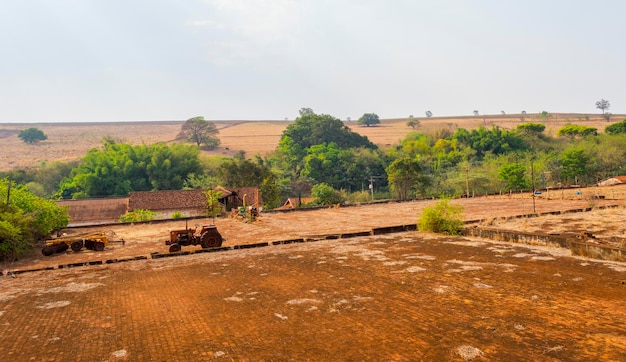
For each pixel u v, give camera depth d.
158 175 77.12
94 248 24.50
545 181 62.78
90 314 11.85
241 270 16.75
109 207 51.81
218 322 10.59
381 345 8.62
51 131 168.38
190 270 17.39
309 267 16.48
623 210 29.17
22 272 19.02
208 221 37.94
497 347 8.18
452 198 51.34
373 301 11.61
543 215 28.97
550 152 82.56
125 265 19.47
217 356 8.53
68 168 89.06
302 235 26.38
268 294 12.95
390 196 77.56
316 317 10.55
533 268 14.27
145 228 34.56
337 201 65.38
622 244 17.19
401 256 17.62
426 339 8.78
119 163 75.88
